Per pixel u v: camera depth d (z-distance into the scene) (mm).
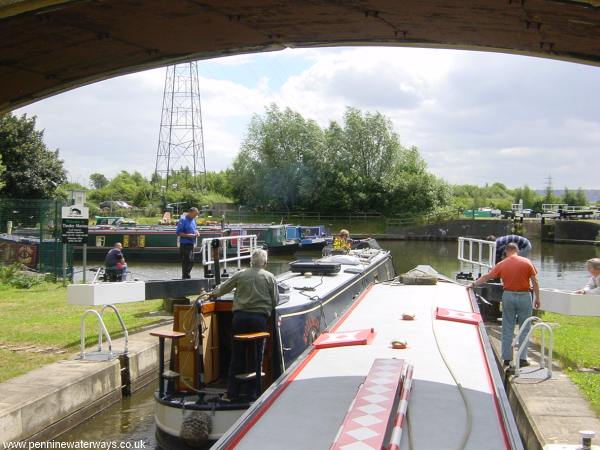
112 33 10734
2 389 8008
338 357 6637
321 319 8680
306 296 8820
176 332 7340
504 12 9633
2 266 20609
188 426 6754
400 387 5070
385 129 63938
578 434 6156
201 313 7270
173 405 7004
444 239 54406
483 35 11266
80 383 8531
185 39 11695
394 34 11883
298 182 64250
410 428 4684
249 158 65562
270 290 7270
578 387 7695
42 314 13398
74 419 8391
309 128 64500
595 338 10797
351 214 62688
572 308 8875
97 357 9594
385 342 7234
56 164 48344
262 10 10422
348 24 11297
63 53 11398
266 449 4453
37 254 22625
